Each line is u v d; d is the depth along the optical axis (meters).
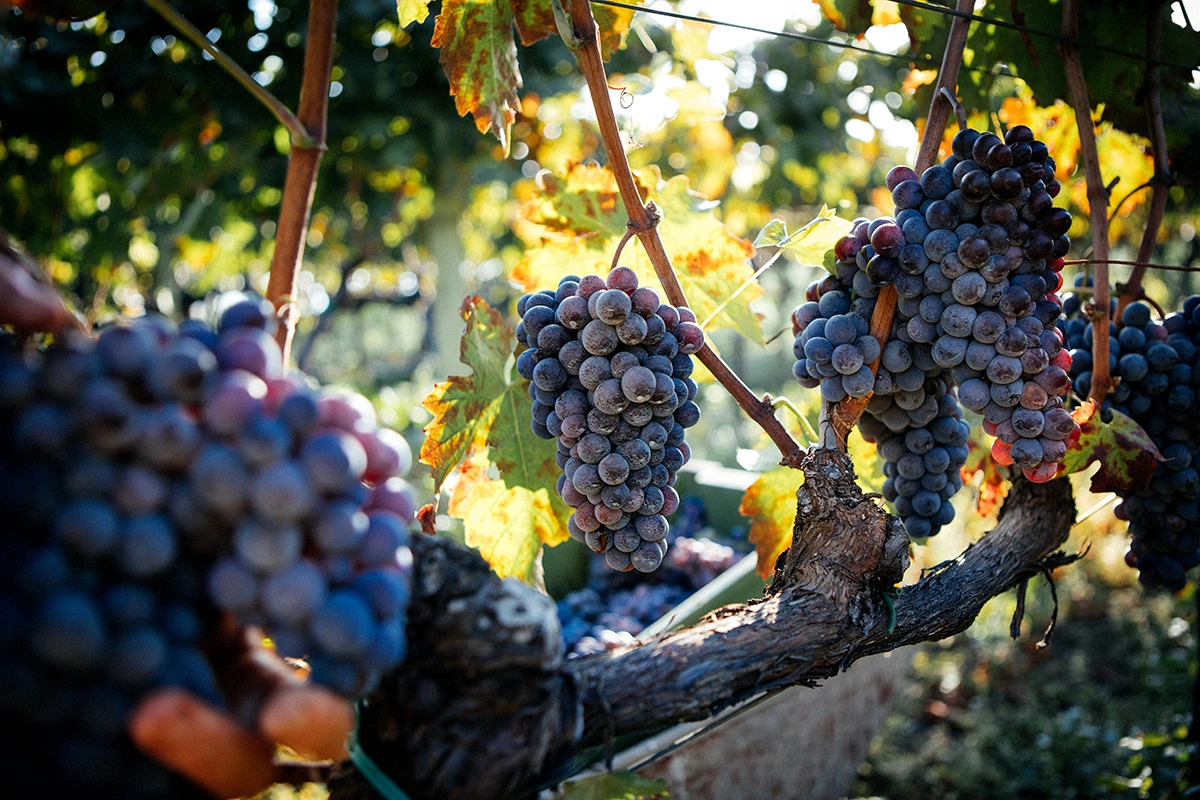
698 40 0.82
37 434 0.33
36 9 0.53
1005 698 1.37
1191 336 0.63
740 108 2.01
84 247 1.94
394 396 2.72
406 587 0.37
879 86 2.04
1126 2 0.68
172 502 0.34
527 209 0.65
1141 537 0.66
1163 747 0.95
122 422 0.33
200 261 2.70
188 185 1.89
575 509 0.53
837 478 0.53
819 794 0.96
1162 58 0.71
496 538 0.62
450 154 1.77
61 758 0.33
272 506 0.33
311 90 0.47
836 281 0.56
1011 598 1.66
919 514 0.60
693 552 1.12
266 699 0.36
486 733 0.40
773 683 0.48
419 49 1.63
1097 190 0.62
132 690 0.34
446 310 2.07
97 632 0.33
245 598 0.34
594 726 0.44
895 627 0.54
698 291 0.66
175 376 0.34
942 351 0.51
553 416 0.52
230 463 0.33
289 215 0.47
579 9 0.52
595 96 0.53
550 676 0.41
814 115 2.11
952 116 0.72
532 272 0.67
